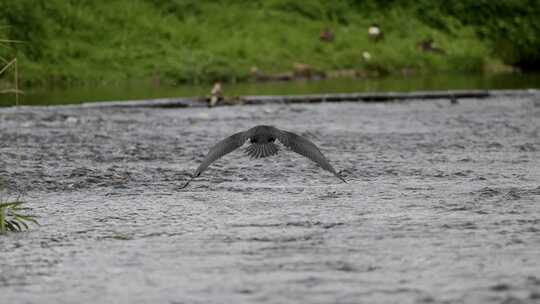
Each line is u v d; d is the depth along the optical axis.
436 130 89.75
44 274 38.94
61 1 177.38
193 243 44.16
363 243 43.56
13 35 160.62
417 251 41.88
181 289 36.38
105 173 65.50
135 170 66.88
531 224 47.50
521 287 35.94
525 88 147.62
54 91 142.62
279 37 191.00
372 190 58.16
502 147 77.50
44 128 91.94
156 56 172.75
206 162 26.59
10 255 42.28
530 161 69.75
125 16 182.38
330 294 35.34
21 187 60.38
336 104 118.31
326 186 59.84
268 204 54.06
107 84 157.50
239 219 49.78
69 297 35.62
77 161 71.19
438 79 171.50
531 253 41.25
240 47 181.62
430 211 51.22
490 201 53.94
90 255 42.09
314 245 43.31
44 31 167.38
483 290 35.62
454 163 69.06
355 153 74.69
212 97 117.75
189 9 193.38
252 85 157.38
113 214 51.66
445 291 35.56
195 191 58.72
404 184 60.19
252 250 42.53
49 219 50.50
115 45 173.75
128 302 34.88
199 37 183.62
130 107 113.62
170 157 73.31
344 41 195.75
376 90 144.00
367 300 34.56
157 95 134.88
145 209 53.03
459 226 47.16
